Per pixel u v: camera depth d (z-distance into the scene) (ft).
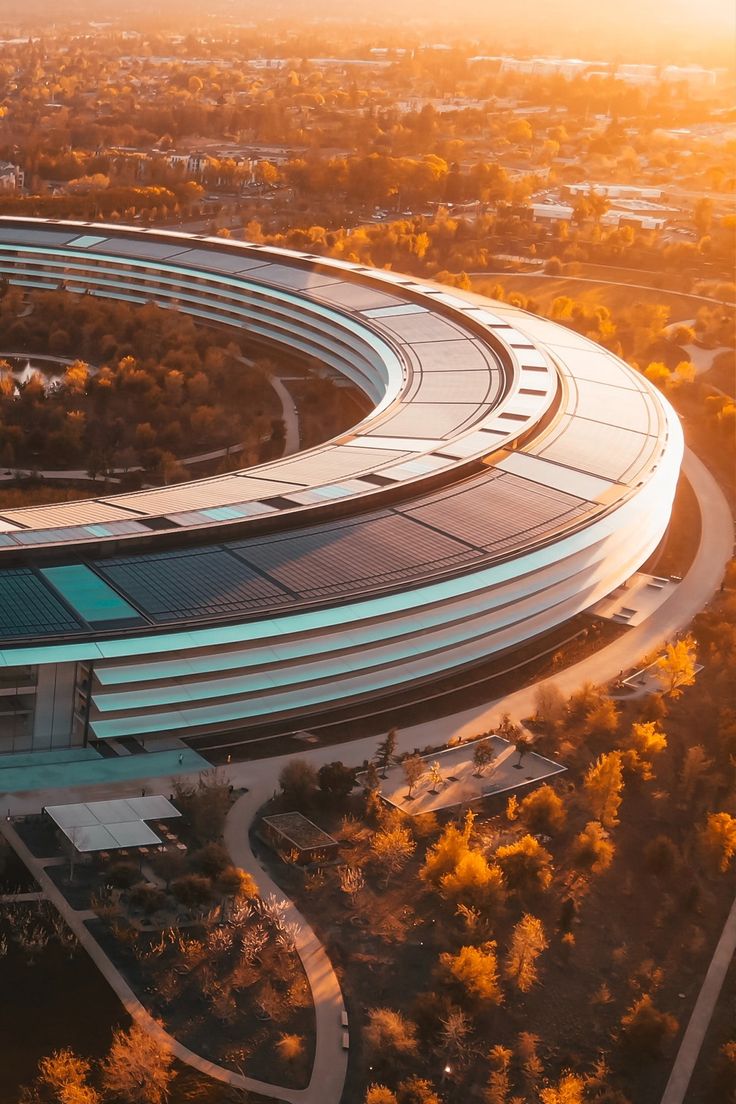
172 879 347.56
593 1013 326.03
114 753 407.85
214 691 418.10
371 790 396.98
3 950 313.94
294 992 314.55
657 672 509.76
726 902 379.14
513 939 341.82
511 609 502.38
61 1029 294.66
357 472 574.97
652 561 634.84
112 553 462.60
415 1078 292.40
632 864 389.80
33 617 410.11
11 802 374.22
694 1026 327.88
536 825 394.52
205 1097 280.72
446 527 522.47
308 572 468.34
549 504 560.20
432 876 358.02
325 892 354.95
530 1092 296.51
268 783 402.72
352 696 447.42
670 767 447.01
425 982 325.62
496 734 451.94
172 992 309.63
